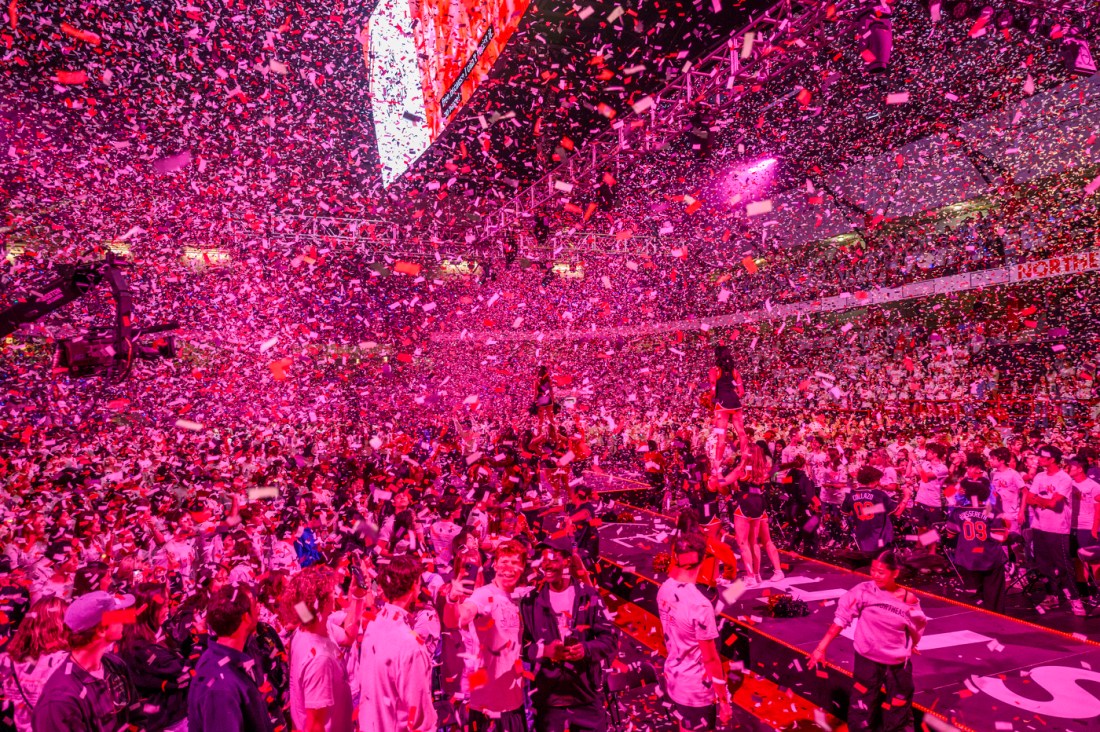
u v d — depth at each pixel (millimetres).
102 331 4086
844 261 15383
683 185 16859
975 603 6430
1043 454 6516
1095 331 10875
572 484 8820
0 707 3234
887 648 3805
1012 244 12023
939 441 8336
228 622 2807
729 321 18031
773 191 17328
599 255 20312
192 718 2680
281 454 12758
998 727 3613
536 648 3615
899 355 13781
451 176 14156
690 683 3686
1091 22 6543
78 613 2791
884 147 14320
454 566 4445
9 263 10336
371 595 4180
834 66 10609
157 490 8742
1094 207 10766
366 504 8133
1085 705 3775
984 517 5906
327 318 17688
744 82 8062
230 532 6465
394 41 13266
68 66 12977
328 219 17609
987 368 12078
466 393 18812
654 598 6809
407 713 2988
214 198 15508
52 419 11859
